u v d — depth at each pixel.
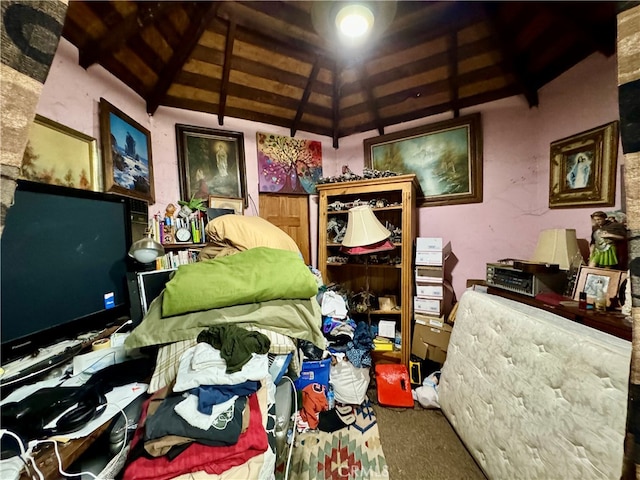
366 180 2.14
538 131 1.96
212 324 1.01
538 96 1.95
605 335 0.95
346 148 2.80
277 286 1.15
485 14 1.60
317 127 2.72
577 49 1.60
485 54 1.86
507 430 1.09
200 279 1.08
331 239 2.40
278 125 2.59
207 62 1.92
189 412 0.71
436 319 2.02
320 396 1.65
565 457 0.86
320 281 2.11
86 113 1.42
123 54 1.57
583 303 1.14
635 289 0.37
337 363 1.85
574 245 1.47
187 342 0.97
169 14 1.49
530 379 1.05
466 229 2.26
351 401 1.74
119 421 0.75
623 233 1.15
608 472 0.74
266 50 1.93
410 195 2.03
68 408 0.73
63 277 0.96
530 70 1.88
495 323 1.32
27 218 0.85
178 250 1.93
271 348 1.03
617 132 1.44
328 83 2.30
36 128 1.17
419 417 1.63
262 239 1.51
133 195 1.72
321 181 2.35
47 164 1.21
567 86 1.73
